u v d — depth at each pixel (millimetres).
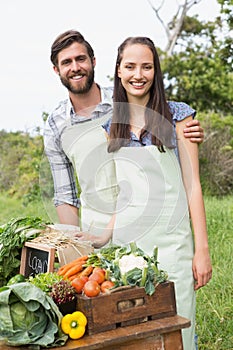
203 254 3613
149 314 2826
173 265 3504
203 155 12969
